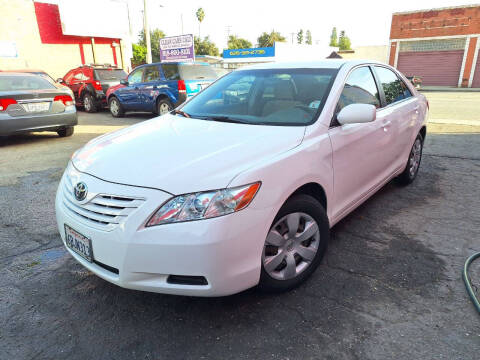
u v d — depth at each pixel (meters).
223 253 1.96
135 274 2.02
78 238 2.24
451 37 25.14
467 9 24.19
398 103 4.00
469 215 3.76
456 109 12.18
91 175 2.26
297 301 2.46
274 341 2.12
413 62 27.45
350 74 3.19
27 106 7.00
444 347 2.04
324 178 2.58
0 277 2.80
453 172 5.18
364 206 4.04
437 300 2.45
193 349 2.07
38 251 3.19
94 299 2.53
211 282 1.99
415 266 2.85
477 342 2.08
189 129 2.78
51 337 2.18
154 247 1.95
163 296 2.55
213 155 2.24
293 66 3.39
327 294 2.53
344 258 2.98
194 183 2.00
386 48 31.14
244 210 2.02
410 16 26.56
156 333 2.20
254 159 2.21
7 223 3.73
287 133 2.55
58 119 7.48
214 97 3.43
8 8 15.71
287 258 2.44
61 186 2.56
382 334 2.15
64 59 18.06
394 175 4.09
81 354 2.05
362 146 3.06
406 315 2.31
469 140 7.13
